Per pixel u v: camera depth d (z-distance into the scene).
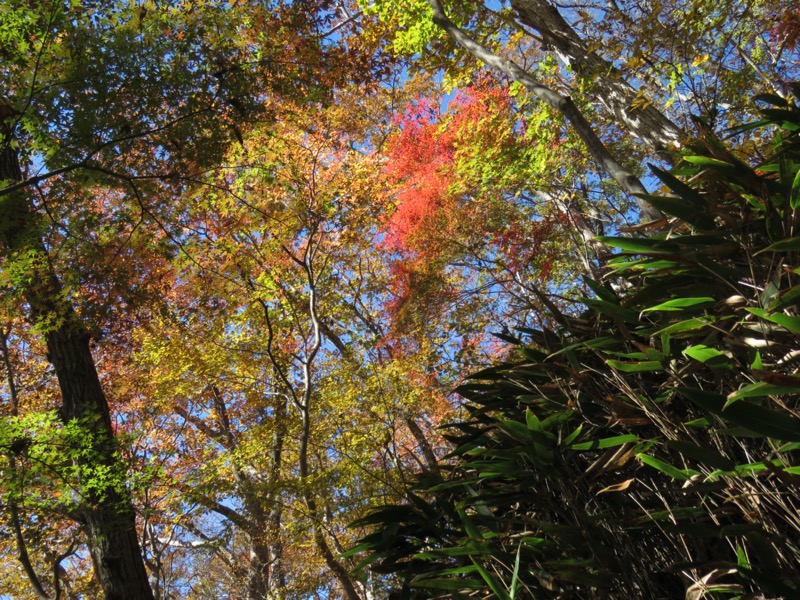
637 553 1.54
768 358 1.44
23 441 6.07
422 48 9.27
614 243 1.75
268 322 11.16
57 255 6.88
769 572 1.22
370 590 7.73
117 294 7.42
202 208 9.02
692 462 1.58
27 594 12.29
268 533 11.45
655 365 1.66
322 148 11.75
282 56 7.28
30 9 5.95
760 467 1.26
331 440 10.71
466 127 11.68
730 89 7.88
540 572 1.59
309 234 11.64
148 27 6.42
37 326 6.80
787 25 7.64
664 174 1.85
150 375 12.48
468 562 1.84
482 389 2.43
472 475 2.26
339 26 10.27
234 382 12.18
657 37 7.21
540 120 10.72
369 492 8.76
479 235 13.56
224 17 6.77
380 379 10.59
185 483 10.16
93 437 6.44
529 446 1.81
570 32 8.48
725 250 1.61
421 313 13.38
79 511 6.80
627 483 1.58
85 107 6.08
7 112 6.09
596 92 8.89
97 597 12.26
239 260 10.73
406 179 14.53
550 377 2.07
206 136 6.89
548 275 13.47
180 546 14.66
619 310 1.86
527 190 13.97
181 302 11.56
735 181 1.68
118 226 7.18
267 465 11.44
